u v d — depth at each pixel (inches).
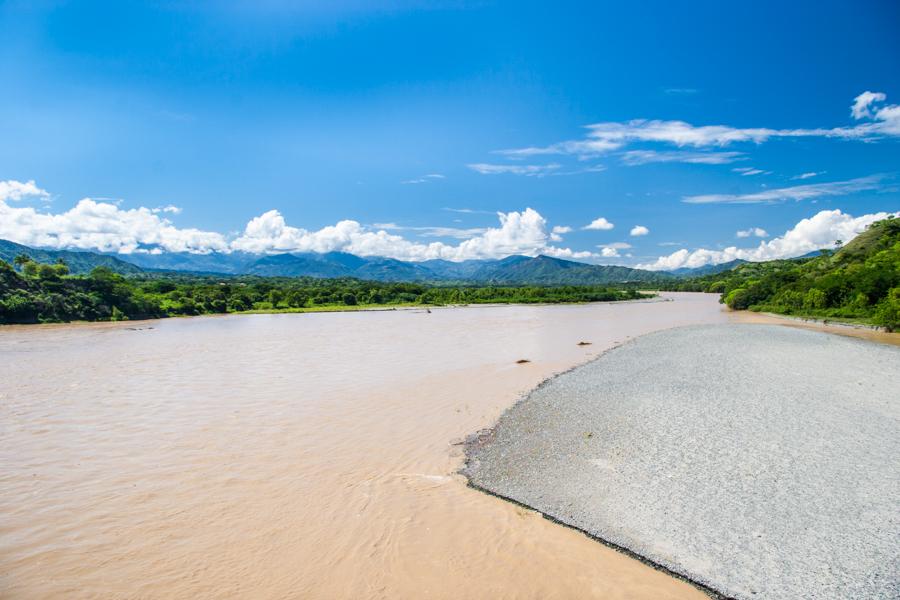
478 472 544.1
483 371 1109.7
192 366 1213.7
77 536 415.2
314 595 342.6
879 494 450.0
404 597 339.3
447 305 4790.8
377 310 4119.1
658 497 460.1
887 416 674.8
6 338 1908.2
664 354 1240.2
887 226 3390.7
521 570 366.6
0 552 391.2
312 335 2004.2
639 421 678.5
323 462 576.7
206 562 379.6
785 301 2655.0
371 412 782.5
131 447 624.4
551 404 798.5
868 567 346.6
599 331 1995.6
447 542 406.0
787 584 334.3
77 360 1322.6
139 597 339.0
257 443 639.8
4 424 717.3
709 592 333.7
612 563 369.7
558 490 489.1
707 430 631.2
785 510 426.9
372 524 434.3
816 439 589.9
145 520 441.4
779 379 908.6
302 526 432.1
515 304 4953.3
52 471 547.2
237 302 4047.7
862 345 1347.2
